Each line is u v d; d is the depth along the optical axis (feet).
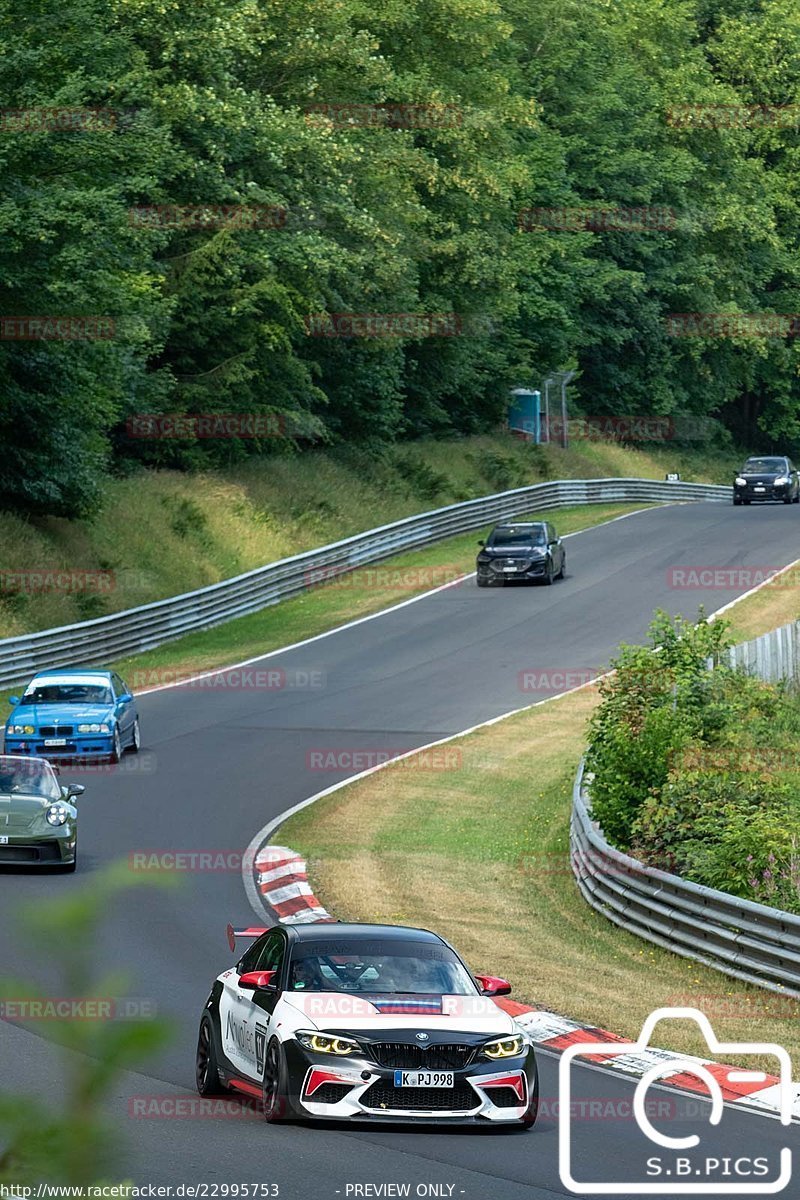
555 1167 69.41
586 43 612.70
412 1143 73.20
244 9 355.97
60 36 277.64
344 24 413.39
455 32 486.38
